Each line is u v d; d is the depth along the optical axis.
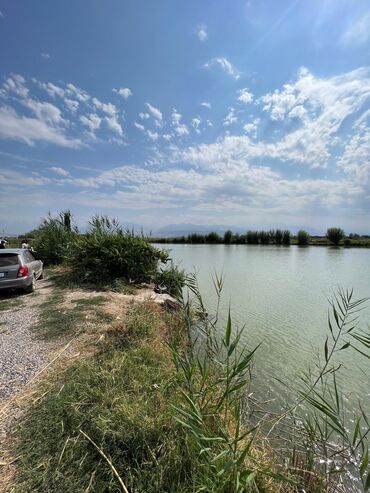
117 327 5.66
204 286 15.16
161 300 9.34
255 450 2.77
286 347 7.40
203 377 2.98
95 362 4.24
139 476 2.36
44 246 15.55
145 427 2.78
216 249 48.16
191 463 2.43
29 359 4.47
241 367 2.62
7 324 6.14
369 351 7.18
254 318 9.83
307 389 5.33
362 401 5.07
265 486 2.38
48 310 7.14
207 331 3.89
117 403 3.16
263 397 5.02
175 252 40.53
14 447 2.64
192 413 2.38
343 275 19.19
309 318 9.84
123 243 11.95
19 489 2.24
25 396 3.46
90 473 2.39
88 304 7.73
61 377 3.87
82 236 13.28
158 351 4.73
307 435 3.29
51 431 2.82
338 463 3.22
